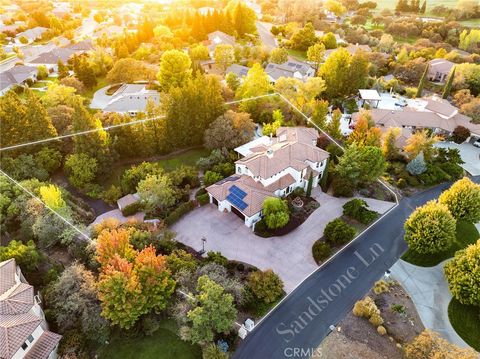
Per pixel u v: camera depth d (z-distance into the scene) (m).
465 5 198.88
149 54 137.38
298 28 174.50
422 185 78.00
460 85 118.75
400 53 138.00
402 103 112.88
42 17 190.88
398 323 49.84
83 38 174.00
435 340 42.28
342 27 186.38
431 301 53.44
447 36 167.12
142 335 47.22
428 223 56.41
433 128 95.00
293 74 122.56
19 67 125.62
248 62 135.62
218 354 42.91
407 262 59.81
